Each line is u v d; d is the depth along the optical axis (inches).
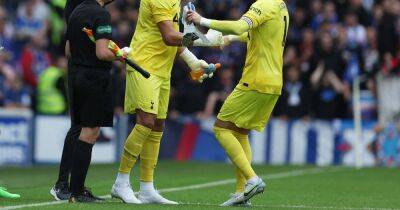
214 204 1123.3
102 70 1072.8
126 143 1094.4
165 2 1070.4
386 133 2101.4
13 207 1021.2
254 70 1083.9
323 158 2164.1
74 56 1079.0
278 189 1411.2
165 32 1067.3
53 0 2016.5
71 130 1168.8
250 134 2210.9
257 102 1088.8
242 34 1101.7
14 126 2079.2
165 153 2237.9
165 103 1123.3
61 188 1167.0
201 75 1141.1
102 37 1042.1
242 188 1114.1
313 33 2362.2
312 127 2177.7
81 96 1072.8
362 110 2177.7
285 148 2191.2
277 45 1088.8
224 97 2223.2
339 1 2425.0
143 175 1122.0
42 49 2252.7
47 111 2130.9
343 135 2151.8
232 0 2453.2
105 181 1524.4
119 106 2112.5
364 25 2380.7
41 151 2098.9
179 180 1581.0
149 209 1005.2
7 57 2288.4
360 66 2234.3
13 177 1715.1
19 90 2230.6
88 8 1063.0
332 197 1284.4
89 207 1011.3
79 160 1077.8
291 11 2470.5
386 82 2130.9
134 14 2197.3
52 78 2130.9
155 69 1092.5
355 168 1973.4
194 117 2250.2
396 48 2262.6
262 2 1071.6
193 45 1111.6
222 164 2081.7
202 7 2412.6
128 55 1040.8
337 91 2174.0
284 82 2204.7
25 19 2488.9
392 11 2271.2
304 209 1079.6
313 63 2198.6
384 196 1316.4
